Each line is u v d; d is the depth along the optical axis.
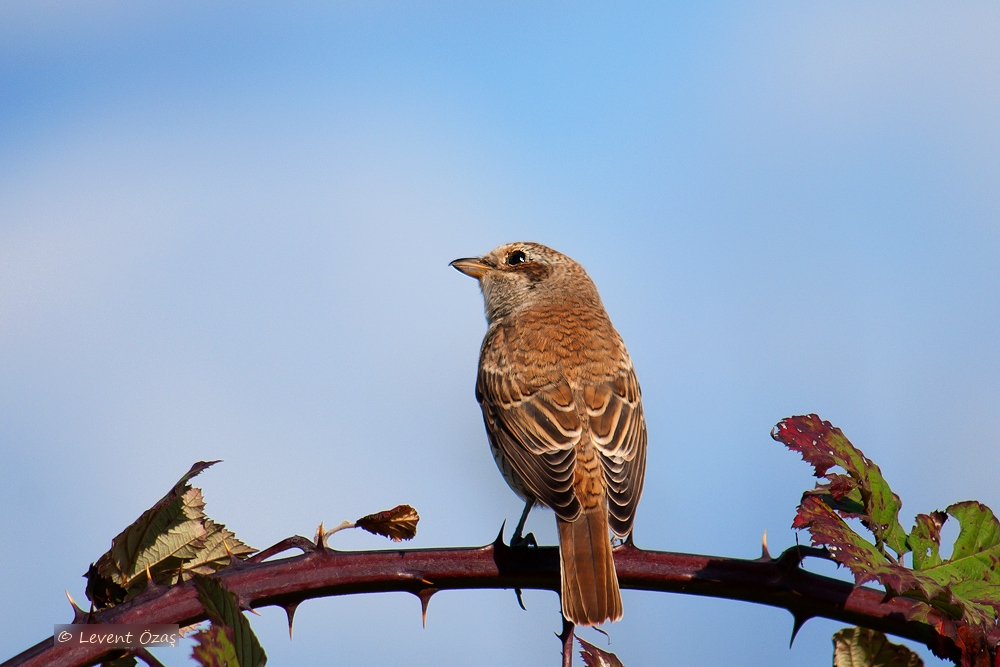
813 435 6.05
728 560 6.04
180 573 5.27
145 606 5.04
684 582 6.12
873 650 5.86
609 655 6.14
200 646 4.28
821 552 5.97
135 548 5.62
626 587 6.05
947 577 5.72
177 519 5.68
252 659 4.54
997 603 5.46
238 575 5.52
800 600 5.96
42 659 4.82
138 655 4.91
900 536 5.87
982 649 5.43
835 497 5.89
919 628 5.80
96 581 5.55
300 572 5.64
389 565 5.82
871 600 5.87
